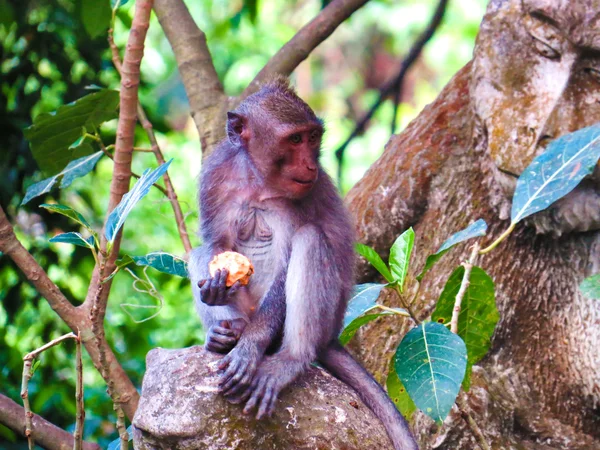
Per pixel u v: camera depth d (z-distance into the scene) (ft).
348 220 26.78
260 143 25.91
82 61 45.91
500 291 32.12
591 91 29.25
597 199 29.04
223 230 26.91
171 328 52.75
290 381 22.13
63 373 46.98
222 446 20.67
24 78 43.86
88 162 29.58
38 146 32.94
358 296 25.71
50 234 43.86
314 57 114.42
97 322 22.26
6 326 42.60
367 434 21.71
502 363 32.19
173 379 21.45
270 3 90.53
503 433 30.83
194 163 69.36
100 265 22.43
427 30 46.70
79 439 21.45
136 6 26.94
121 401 27.45
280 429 21.20
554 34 29.37
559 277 32.12
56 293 26.84
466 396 30.58
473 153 32.99
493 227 32.53
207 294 22.47
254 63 82.99
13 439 38.01
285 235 26.40
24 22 44.11
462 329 24.66
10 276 46.85
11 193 42.29
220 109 37.37
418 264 33.40
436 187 33.58
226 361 21.68
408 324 32.91
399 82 47.24
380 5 99.14
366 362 33.14
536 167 23.08
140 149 32.99
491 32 30.71
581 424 31.99
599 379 31.24
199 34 39.11
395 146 35.47
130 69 27.12
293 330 23.72
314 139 25.98
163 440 20.90
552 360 32.17
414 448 23.73
